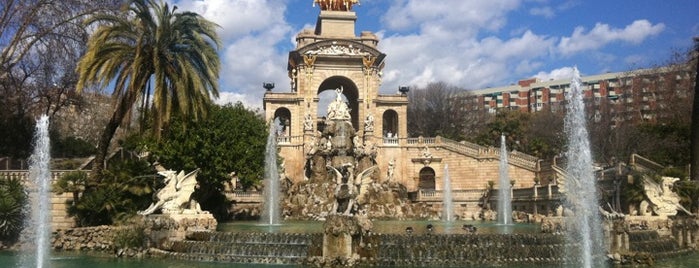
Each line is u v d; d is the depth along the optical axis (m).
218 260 27.95
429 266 26.19
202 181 47.03
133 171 35.00
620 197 39.66
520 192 59.38
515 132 93.25
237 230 35.88
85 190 34.16
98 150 34.78
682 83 63.53
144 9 34.22
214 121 46.31
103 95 55.41
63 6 44.06
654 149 61.91
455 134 103.00
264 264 26.89
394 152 77.25
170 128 44.19
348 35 85.94
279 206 56.97
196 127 45.00
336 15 86.25
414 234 29.03
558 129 86.25
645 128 65.00
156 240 30.22
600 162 67.81
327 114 71.00
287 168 75.56
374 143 75.94
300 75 79.12
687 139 58.47
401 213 59.75
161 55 35.22
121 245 30.33
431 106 108.31
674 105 62.41
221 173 46.28
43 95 51.00
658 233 33.19
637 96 75.56
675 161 58.53
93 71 33.41
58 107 53.69
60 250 32.12
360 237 27.09
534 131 90.75
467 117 108.69
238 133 48.12
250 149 48.91
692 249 34.09
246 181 48.62
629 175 38.94
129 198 33.91
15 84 48.50
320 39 81.56
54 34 44.50
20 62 48.06
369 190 62.09
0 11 44.12
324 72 79.94
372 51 80.19
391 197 62.78
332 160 67.88
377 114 79.69
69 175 34.03
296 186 66.06
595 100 79.62
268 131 57.69
